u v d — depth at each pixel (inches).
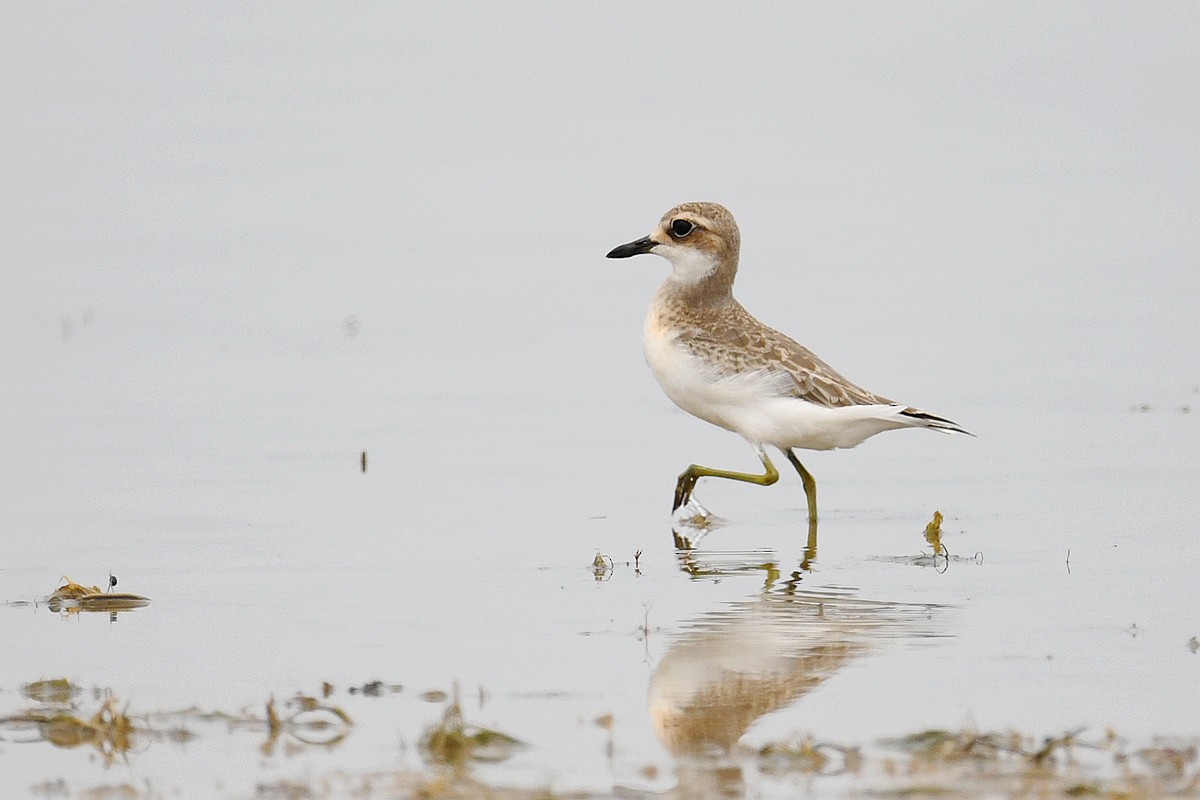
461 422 660.1
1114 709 364.5
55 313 839.1
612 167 1175.6
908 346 770.8
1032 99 1378.0
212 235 1011.3
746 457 620.1
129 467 591.2
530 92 1408.7
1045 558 488.1
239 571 475.5
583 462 607.8
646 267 940.0
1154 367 730.2
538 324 823.7
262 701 372.8
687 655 401.4
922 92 1411.2
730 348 543.8
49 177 1138.7
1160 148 1222.9
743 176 1154.7
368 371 740.7
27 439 627.5
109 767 336.2
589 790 320.2
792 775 327.0
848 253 960.9
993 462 603.8
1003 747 337.1
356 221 1046.4
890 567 481.7
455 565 483.2
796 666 393.4
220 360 756.6
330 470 590.6
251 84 1413.6
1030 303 850.8
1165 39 1551.4
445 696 374.9
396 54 1518.2
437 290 890.7
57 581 465.1
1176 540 504.4
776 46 1555.1
